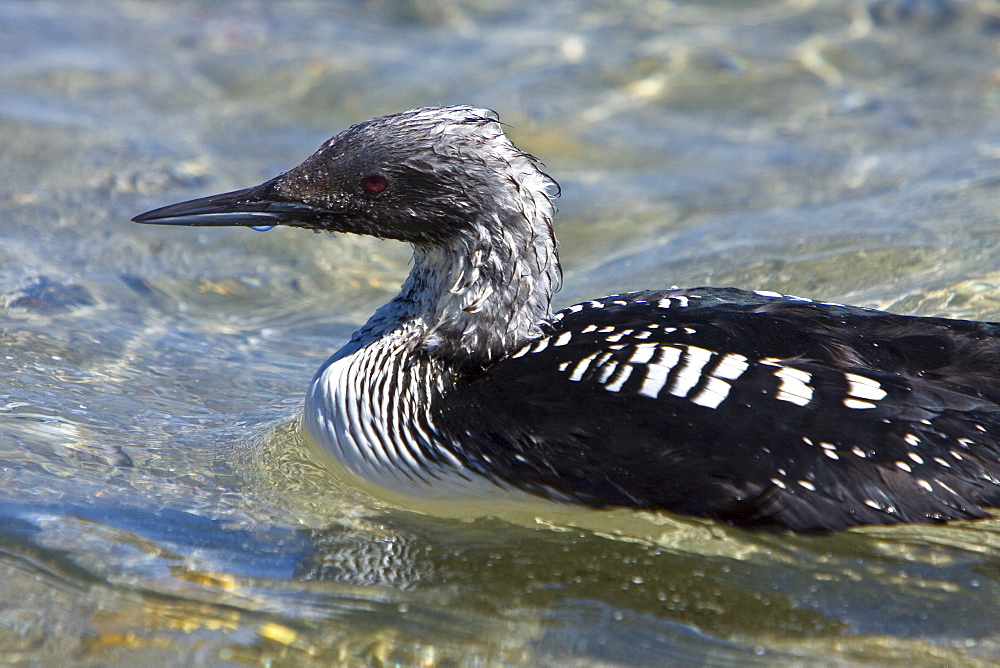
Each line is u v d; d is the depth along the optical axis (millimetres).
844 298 11445
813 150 17469
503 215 9094
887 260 12211
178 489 8938
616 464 8250
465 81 19656
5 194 14680
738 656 7266
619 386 8398
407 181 9094
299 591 7809
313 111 18828
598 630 7516
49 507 8484
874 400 8102
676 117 18750
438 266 9398
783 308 8883
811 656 7246
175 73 19469
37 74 18719
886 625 7496
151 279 13078
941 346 8438
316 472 9312
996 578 7824
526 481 8492
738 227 14305
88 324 11758
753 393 8156
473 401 8719
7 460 9039
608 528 8578
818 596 7777
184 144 16938
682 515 8320
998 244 12102
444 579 8031
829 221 13938
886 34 20953
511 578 8062
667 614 7680
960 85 19312
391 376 9102
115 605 7531
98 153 16062
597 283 12789
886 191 15055
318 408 9383
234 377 11062
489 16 22109
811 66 20000
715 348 8430
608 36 21172
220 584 7820
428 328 9305
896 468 7957
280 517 8680
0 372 10492
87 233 13977
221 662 7102
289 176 9438
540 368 8742
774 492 8000
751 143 17875
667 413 8219
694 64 20062
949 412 8086
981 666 7125
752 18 21766
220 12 21969
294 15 21969
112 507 8586
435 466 8727
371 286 13500
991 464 7965
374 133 9195
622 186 16578
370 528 8633
